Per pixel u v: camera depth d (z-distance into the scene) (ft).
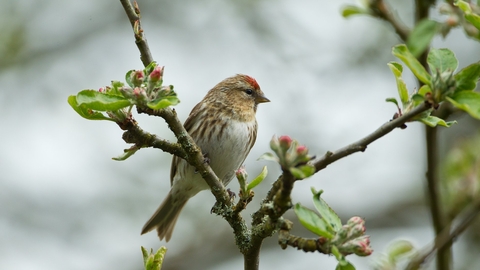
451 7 24.09
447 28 24.21
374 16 27.17
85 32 50.31
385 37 47.52
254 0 48.34
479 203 27.55
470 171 29.94
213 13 49.16
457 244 40.81
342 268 14.90
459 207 29.71
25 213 48.60
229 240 47.67
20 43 48.88
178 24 49.55
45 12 49.62
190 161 18.72
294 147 14.48
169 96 16.44
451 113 25.09
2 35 48.70
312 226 15.53
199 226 47.39
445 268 25.90
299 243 16.19
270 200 17.75
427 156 25.89
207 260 47.03
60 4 49.78
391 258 27.32
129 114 17.97
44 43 49.62
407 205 49.75
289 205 16.20
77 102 16.22
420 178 49.88
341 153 16.53
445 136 45.91
